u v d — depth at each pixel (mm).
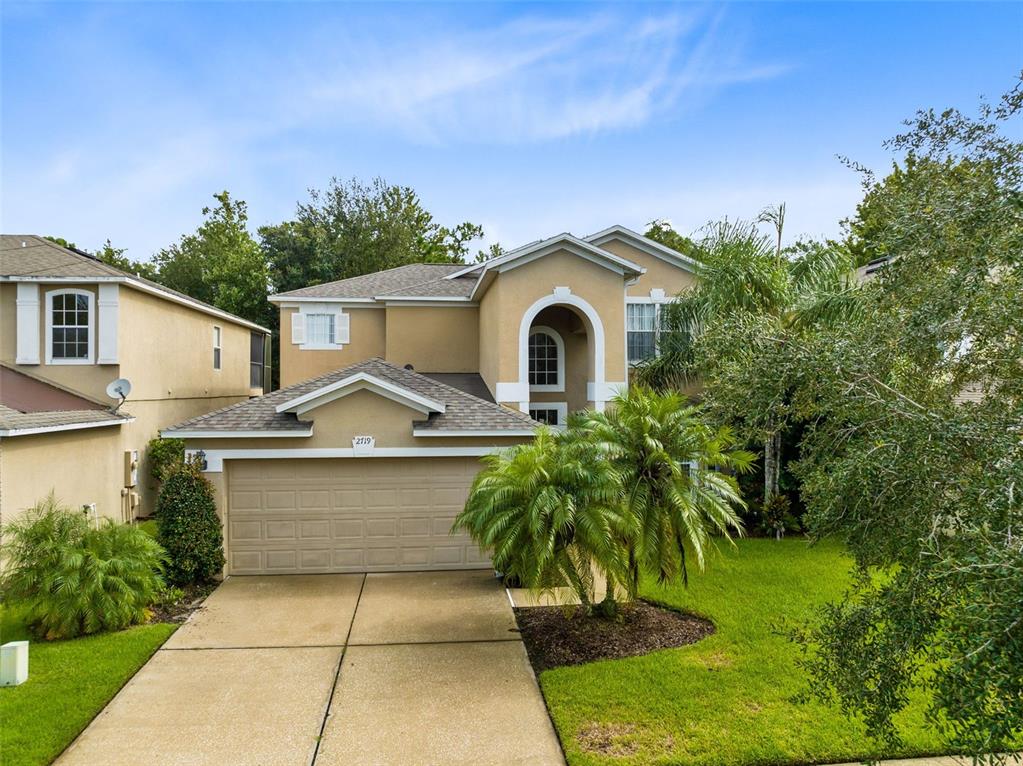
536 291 17625
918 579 3961
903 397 5074
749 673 8133
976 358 5402
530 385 20375
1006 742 3281
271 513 12883
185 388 21281
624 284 18000
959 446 4387
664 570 9531
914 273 5414
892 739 4539
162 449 18203
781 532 16156
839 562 13578
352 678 8234
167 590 11148
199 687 7996
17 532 9773
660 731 6828
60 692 7773
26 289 16188
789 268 17094
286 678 8242
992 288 4895
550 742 6746
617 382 17797
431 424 13102
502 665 8609
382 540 13148
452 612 10680
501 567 9516
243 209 43062
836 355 5363
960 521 4176
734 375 6285
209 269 39156
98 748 6652
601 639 9344
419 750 6605
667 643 9219
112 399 16453
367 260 42375
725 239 16781
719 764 6246
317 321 21875
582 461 9203
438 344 21453
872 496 4672
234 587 12062
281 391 14320
